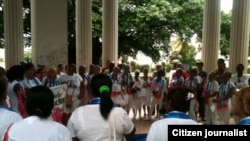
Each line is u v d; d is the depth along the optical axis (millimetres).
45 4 10109
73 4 16969
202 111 8469
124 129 2596
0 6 15875
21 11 9969
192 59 19031
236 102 2227
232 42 10383
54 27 10273
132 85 8836
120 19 17734
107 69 8688
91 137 2496
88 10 10750
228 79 7180
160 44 18562
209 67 10531
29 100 2199
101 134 2496
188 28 18141
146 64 19016
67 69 7691
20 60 9984
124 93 8430
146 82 8961
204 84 8031
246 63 10398
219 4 10445
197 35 18688
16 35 9867
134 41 18281
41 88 2240
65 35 10484
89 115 2545
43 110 2182
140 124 8195
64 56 10484
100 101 2564
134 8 17812
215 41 10477
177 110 2197
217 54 10570
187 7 17828
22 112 4789
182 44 19031
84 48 10773
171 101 2229
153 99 8836
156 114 9453
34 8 10086
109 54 11023
